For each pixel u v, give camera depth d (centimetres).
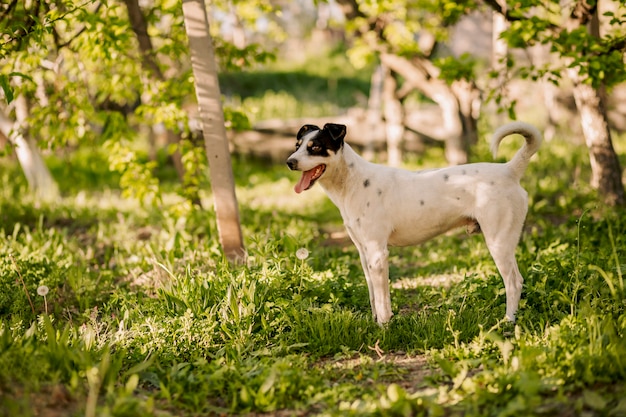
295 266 609
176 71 1107
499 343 435
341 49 3328
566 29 841
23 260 770
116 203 1373
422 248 976
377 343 504
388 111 1711
